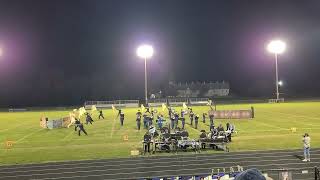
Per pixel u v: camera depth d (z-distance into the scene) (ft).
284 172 62.90
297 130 128.26
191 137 112.68
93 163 83.25
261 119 164.86
